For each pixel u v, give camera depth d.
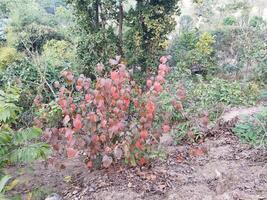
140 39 10.34
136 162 4.45
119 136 4.22
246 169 4.79
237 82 9.96
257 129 5.98
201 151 4.80
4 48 10.40
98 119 4.17
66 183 4.60
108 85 4.11
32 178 4.80
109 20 10.82
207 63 12.55
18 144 3.90
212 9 16.08
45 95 7.56
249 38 12.50
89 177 4.55
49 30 12.86
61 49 10.92
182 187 4.27
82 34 10.38
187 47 13.51
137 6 10.58
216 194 4.13
